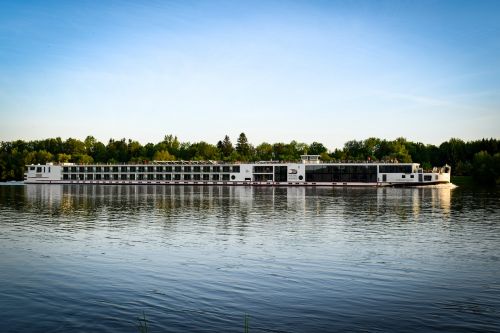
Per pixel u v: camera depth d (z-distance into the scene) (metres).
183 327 27.56
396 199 125.06
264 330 27.03
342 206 102.50
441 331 26.91
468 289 34.59
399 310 30.12
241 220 75.88
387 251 48.50
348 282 36.44
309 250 49.03
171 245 52.16
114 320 28.67
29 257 45.72
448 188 195.38
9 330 27.31
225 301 31.89
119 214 85.94
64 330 27.31
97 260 44.31
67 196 141.88
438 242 54.09
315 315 29.25
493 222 72.94
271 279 37.34
